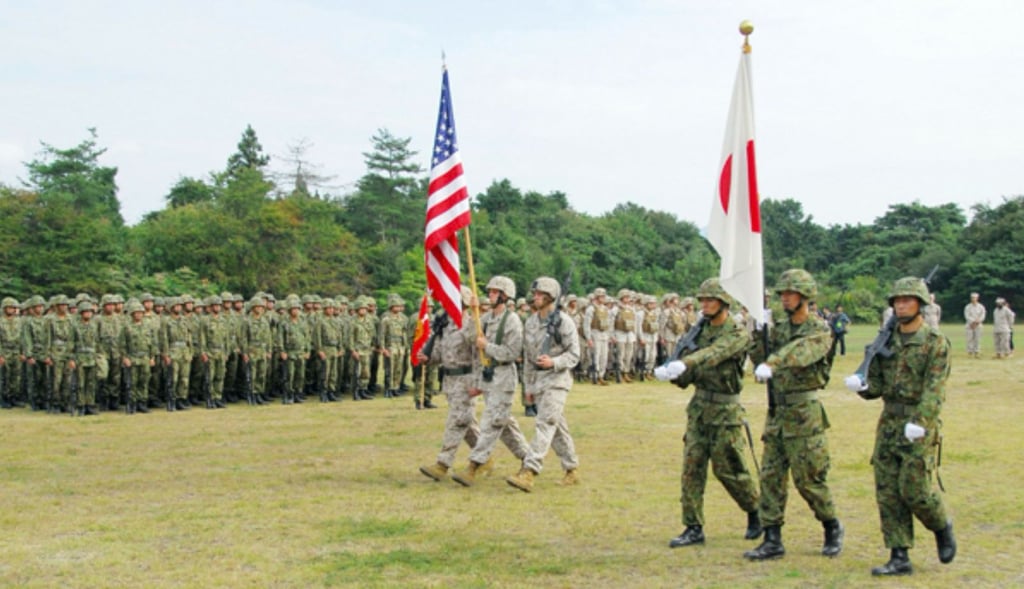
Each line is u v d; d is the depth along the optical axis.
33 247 35.19
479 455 10.34
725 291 7.70
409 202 57.81
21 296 34.19
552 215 66.25
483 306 17.84
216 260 42.47
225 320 19.47
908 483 6.78
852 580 6.76
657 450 12.84
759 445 13.44
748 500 7.89
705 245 70.44
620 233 66.94
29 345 18.41
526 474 10.02
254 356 19.56
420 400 18.45
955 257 61.91
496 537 8.10
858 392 7.17
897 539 6.89
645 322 24.48
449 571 7.05
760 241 7.78
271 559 7.41
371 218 57.81
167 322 18.58
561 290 10.37
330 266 47.09
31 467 11.68
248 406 19.23
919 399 6.81
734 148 7.95
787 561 7.31
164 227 43.50
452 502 9.55
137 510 9.22
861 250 72.75
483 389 10.55
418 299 46.97
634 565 7.21
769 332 7.59
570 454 10.48
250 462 12.05
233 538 8.07
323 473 11.25
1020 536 8.05
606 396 20.50
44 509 9.27
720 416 7.67
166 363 18.33
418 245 53.28
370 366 21.53
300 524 8.59
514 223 63.19
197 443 13.70
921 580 6.75
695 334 7.83
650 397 20.23
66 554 7.57
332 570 7.09
